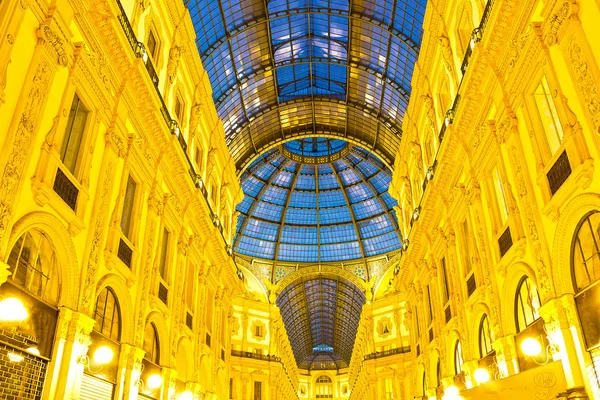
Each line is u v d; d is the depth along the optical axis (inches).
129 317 554.3
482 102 576.4
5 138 344.5
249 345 1660.9
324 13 1172.5
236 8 1111.0
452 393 548.4
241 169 1583.4
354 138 1609.3
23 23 368.2
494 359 574.2
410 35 1102.4
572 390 381.7
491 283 569.3
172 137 686.5
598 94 352.8
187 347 786.8
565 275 410.0
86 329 438.3
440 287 818.8
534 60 451.8
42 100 387.5
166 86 724.0
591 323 380.2
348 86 1425.9
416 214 957.2
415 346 1050.7
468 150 641.6
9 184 344.8
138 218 610.2
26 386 370.0
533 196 463.2
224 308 1133.7
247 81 1325.0
